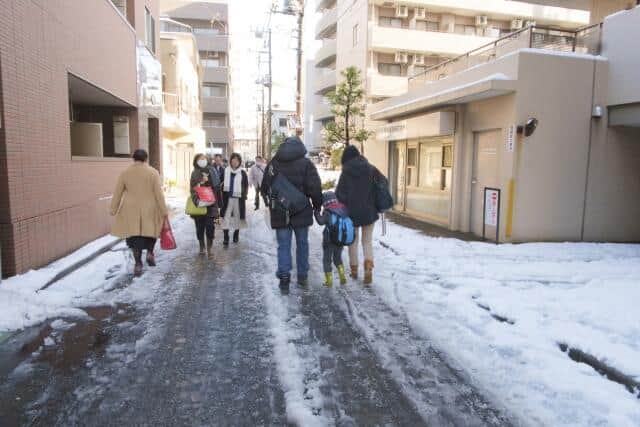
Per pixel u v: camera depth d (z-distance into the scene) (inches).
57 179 299.0
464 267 299.4
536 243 393.4
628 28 386.3
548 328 188.5
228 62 2167.8
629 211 425.7
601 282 264.5
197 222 331.9
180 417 127.7
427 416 129.8
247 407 133.1
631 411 128.6
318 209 247.0
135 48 546.0
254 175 644.7
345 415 129.7
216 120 2165.4
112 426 123.5
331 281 252.7
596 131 408.5
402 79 1244.5
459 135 461.7
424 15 1278.3
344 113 642.2
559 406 133.5
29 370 154.6
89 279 261.7
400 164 631.2
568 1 569.6
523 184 393.4
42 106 279.4
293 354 167.5
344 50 1416.1
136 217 266.4
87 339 180.2
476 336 183.3
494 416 129.9
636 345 173.5
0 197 237.5
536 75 386.3
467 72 458.0
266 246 375.2
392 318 204.8
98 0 398.0
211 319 202.7
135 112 556.7
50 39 293.4
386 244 376.2
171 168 1061.1
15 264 242.5
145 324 196.4
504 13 1322.6
